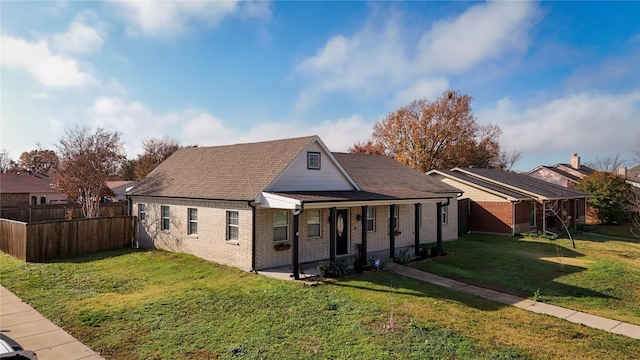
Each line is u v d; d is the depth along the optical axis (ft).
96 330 29.37
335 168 57.00
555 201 89.61
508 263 54.19
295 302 35.14
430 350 25.68
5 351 18.13
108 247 64.75
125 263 53.36
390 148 160.97
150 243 64.34
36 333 28.96
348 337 27.63
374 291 39.09
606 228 102.94
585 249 68.28
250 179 51.52
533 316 33.27
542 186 103.04
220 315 32.01
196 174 62.23
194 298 36.35
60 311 33.76
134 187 69.36
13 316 32.65
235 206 49.37
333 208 46.32
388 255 57.98
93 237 62.90
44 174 164.86
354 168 71.26
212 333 28.40
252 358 24.45
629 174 151.53
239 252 48.60
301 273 45.65
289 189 50.70
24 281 44.27
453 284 42.91
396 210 66.80
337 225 56.85
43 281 44.27
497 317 32.68
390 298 36.73
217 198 50.67
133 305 34.81
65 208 97.04
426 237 72.84
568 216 93.56
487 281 44.62
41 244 56.65
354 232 58.95
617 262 56.59
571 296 39.86
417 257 55.88
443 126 150.71
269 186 47.80
